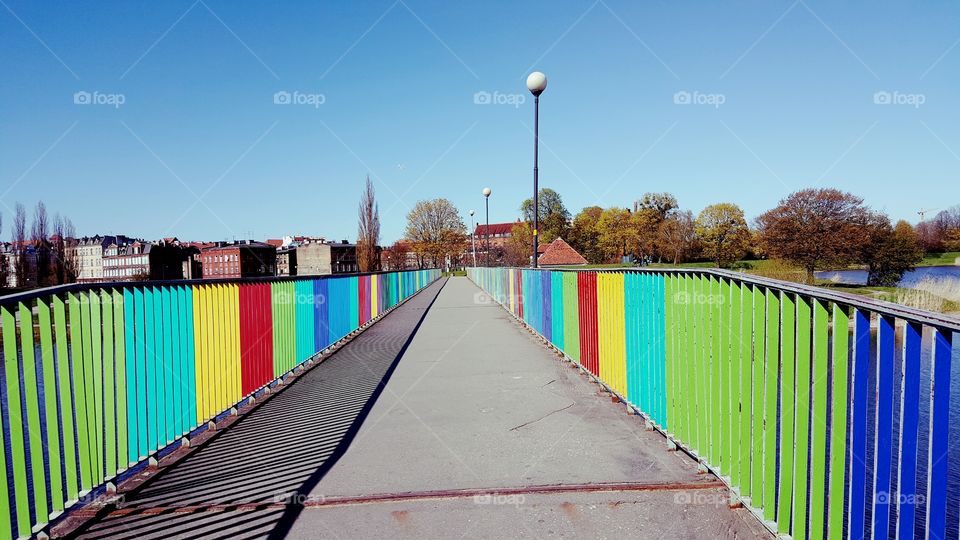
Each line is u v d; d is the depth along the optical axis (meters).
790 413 3.09
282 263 103.12
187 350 5.02
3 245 62.25
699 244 70.06
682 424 4.43
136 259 96.69
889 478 2.33
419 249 84.38
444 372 8.27
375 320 16.47
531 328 13.20
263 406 6.47
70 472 3.52
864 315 2.48
